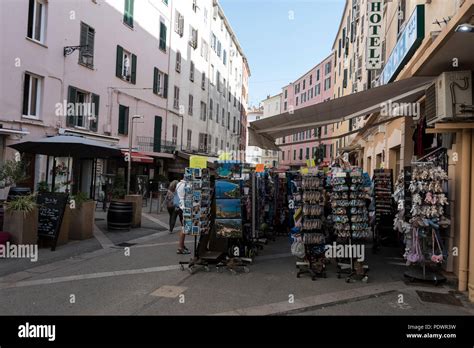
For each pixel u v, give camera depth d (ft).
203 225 23.56
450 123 19.08
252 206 27.07
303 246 23.17
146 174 77.51
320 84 187.62
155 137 80.28
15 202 24.77
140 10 72.54
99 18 59.47
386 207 32.63
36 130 46.98
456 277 20.79
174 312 15.97
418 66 19.13
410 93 23.89
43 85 48.16
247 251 26.14
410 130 34.24
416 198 21.09
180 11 91.76
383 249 31.86
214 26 121.90
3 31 41.81
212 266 23.90
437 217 20.57
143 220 45.52
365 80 61.52
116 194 46.39
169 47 86.12
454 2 22.29
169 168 85.97
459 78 18.47
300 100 215.31
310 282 21.06
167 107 85.87
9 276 20.65
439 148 23.52
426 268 21.75
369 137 59.36
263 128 32.58
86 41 56.39
